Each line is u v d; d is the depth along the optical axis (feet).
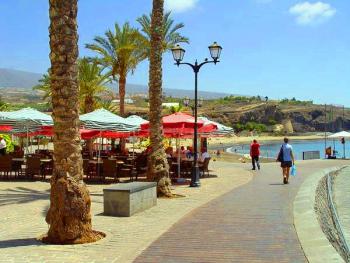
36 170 64.08
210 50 60.70
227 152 206.49
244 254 24.02
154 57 49.49
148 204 40.52
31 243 27.20
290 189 56.08
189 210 39.50
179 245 26.27
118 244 26.81
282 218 34.60
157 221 34.19
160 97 49.73
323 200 55.77
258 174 82.38
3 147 80.02
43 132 89.10
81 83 133.49
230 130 88.38
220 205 42.16
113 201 36.76
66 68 27.89
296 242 26.58
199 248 25.49
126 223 33.40
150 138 49.60
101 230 30.81
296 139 443.32
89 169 64.23
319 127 557.33
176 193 52.75
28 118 66.03
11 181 61.87
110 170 62.49
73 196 27.50
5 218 35.70
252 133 465.06
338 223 44.32
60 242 27.04
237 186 60.90
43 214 37.45
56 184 27.63
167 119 67.51
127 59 116.57
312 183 60.18
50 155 78.38
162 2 49.32
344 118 572.92
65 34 27.73
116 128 66.44
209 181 68.69
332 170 90.48
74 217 27.37
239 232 29.60
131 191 36.78
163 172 49.16
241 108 546.67
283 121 542.57
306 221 32.63
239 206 41.24
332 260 22.22
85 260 23.36
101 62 119.24
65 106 27.91
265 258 23.18
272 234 28.86
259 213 37.09
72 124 28.09
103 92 141.59
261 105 550.77
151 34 49.67
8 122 67.46
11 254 24.54
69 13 27.81
